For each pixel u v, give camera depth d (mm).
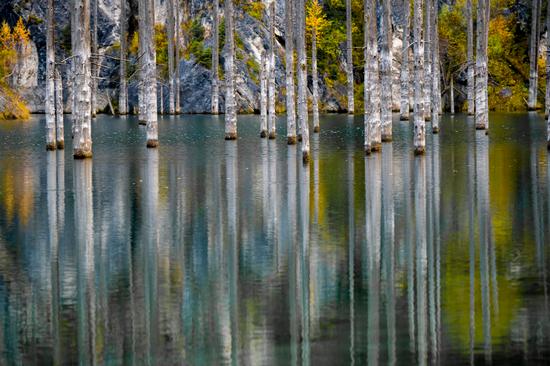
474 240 18391
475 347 11852
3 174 31328
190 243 18672
